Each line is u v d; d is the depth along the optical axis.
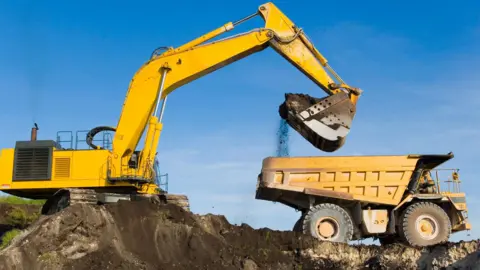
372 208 19.17
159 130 18.70
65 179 18.12
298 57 19.41
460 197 19.08
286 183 18.86
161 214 17.14
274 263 16.80
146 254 15.95
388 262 17.03
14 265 14.29
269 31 19.16
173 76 19.05
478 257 15.52
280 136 19.36
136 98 18.98
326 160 18.98
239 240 17.70
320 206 18.53
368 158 18.94
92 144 18.98
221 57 19.09
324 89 19.58
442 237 18.31
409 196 18.80
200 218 18.38
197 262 15.93
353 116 18.77
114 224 16.41
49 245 15.03
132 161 18.80
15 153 18.47
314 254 17.45
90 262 15.01
